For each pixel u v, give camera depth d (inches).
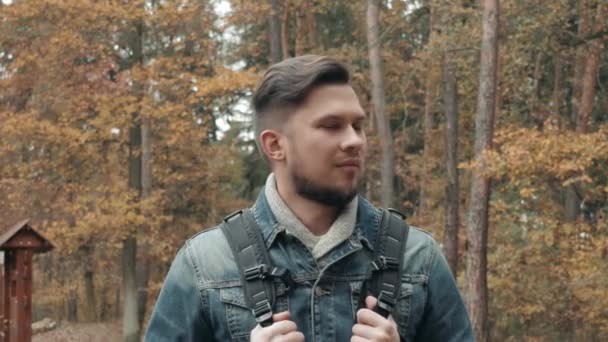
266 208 75.7
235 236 75.9
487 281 607.8
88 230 692.7
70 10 675.4
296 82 71.2
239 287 74.4
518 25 615.8
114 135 728.3
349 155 71.2
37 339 829.8
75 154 713.6
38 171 726.5
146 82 703.7
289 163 72.6
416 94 1011.9
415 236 77.6
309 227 74.5
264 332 69.5
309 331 72.6
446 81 733.9
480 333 554.3
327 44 1010.1
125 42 723.4
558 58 677.3
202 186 891.4
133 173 756.6
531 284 606.2
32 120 682.8
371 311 70.4
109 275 951.6
